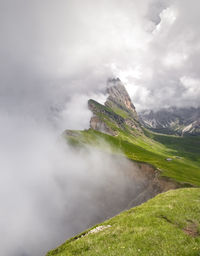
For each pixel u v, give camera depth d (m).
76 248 15.20
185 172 123.38
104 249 13.41
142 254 11.89
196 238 14.09
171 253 11.71
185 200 25.23
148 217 18.86
